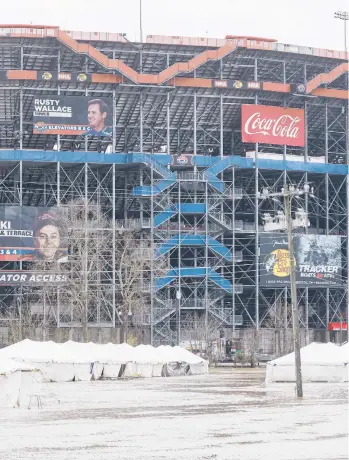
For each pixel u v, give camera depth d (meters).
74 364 112.12
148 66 187.12
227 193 188.38
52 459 42.72
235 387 97.69
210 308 181.88
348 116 191.88
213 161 185.38
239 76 189.38
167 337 177.00
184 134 197.62
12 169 178.12
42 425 56.66
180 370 127.62
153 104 185.38
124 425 56.41
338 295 195.88
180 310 181.62
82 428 54.84
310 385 100.62
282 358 109.31
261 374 132.62
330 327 187.88
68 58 179.38
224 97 186.00
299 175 194.75
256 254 185.12
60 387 98.44
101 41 179.00
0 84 176.88
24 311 171.50
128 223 181.62
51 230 172.38
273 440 48.91
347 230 190.62
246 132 188.00
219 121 191.75
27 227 172.62
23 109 185.75
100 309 177.62
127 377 120.62
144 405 72.06
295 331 82.50
